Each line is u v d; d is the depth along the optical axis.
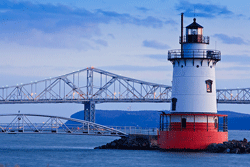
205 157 183.25
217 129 198.62
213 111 197.00
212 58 197.00
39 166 177.50
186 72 197.75
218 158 181.00
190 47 197.50
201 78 196.75
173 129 197.00
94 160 190.25
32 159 199.75
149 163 175.88
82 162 185.88
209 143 193.88
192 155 188.00
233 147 195.00
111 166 173.62
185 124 195.00
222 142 197.38
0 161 193.38
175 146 195.38
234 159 179.12
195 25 198.50
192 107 195.62
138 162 179.50
